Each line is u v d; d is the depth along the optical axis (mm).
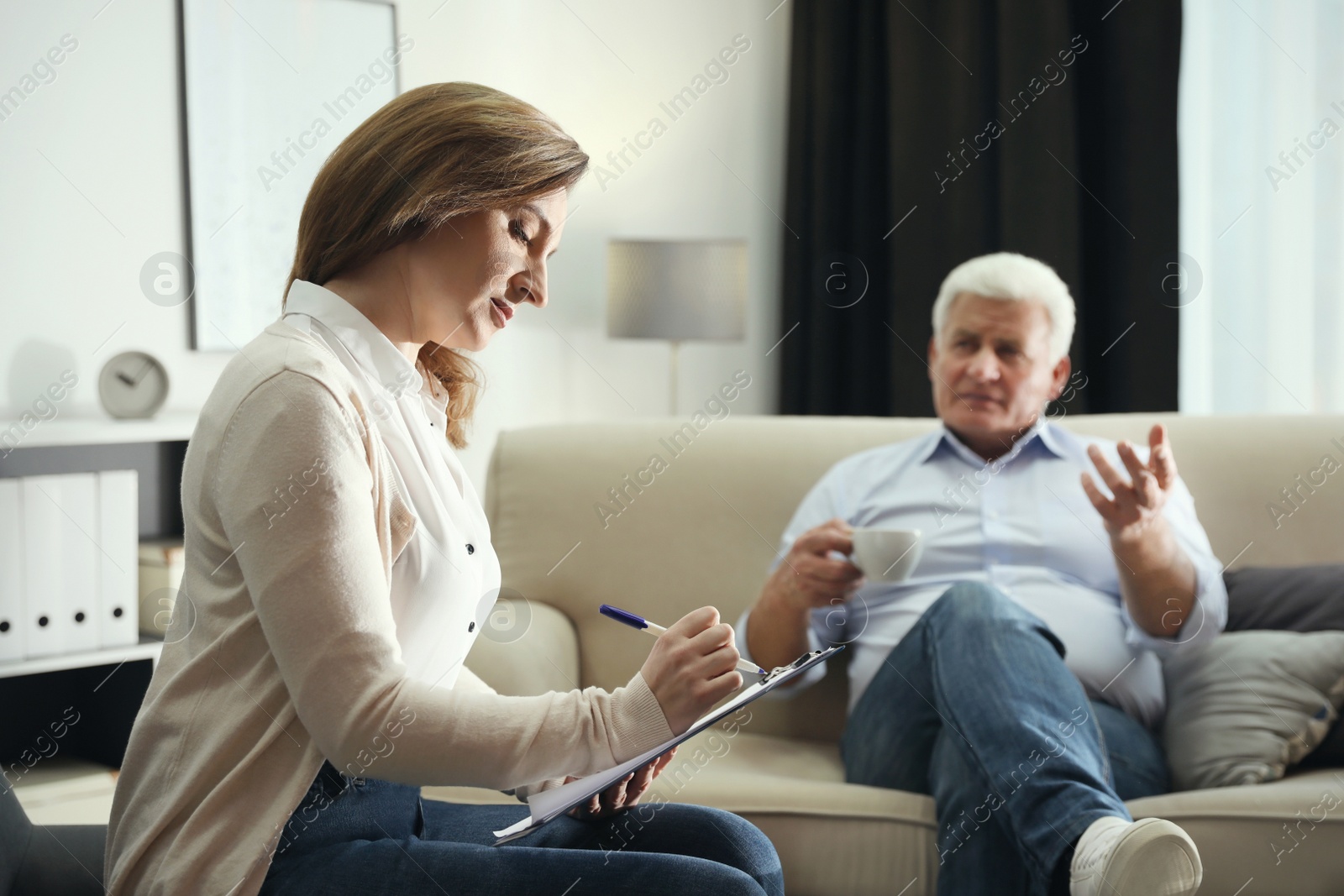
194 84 2451
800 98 3363
